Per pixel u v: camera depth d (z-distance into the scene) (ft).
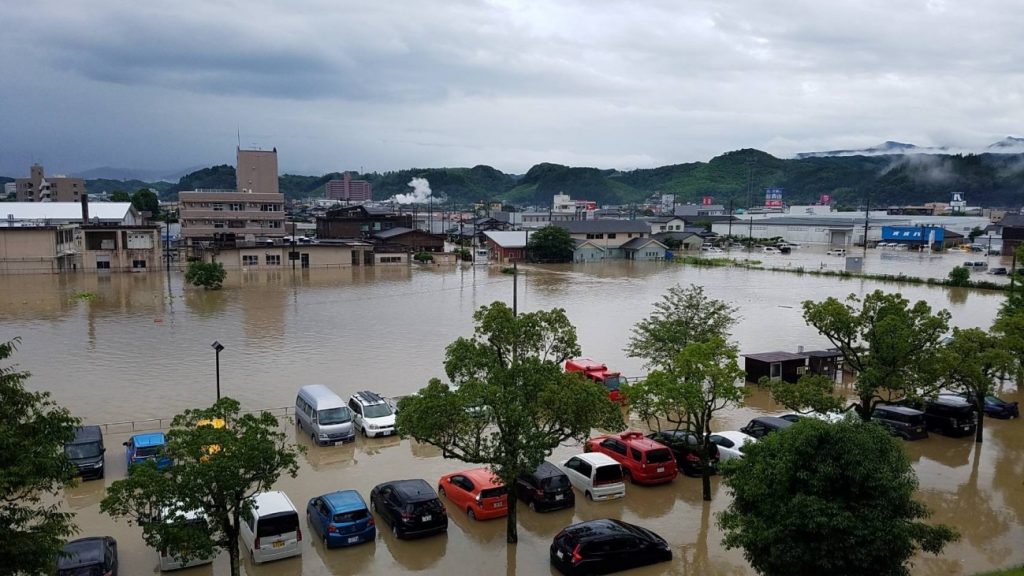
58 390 102.73
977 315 176.45
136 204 533.14
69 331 147.33
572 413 53.06
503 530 59.57
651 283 244.22
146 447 70.33
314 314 172.86
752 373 111.14
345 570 52.13
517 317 61.82
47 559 34.76
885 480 38.01
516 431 53.57
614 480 66.69
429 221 554.87
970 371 75.82
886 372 74.18
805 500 37.93
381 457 77.41
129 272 256.93
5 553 32.91
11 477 32.40
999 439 86.12
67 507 63.16
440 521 57.72
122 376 110.93
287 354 127.85
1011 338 82.28
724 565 53.88
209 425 43.98
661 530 60.23
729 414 95.25
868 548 37.04
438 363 121.90
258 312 174.81
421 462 75.87
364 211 431.43
